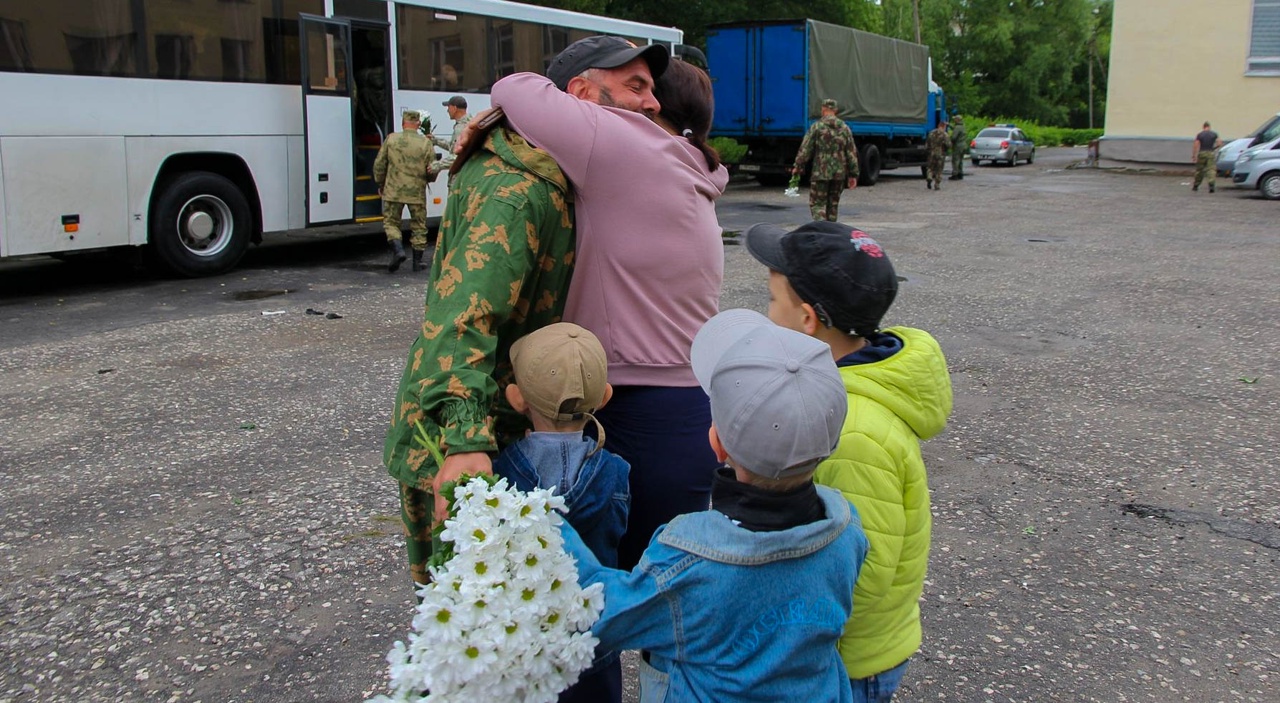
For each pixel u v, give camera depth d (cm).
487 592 154
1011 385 638
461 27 1240
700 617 165
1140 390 628
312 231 1473
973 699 298
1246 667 315
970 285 1012
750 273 1069
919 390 204
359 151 1150
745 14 2752
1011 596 360
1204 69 2816
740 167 2400
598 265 223
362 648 322
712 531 166
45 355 701
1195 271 1108
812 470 168
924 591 363
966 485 466
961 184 2577
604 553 218
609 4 2564
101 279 1025
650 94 239
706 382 180
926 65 2783
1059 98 7119
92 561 381
